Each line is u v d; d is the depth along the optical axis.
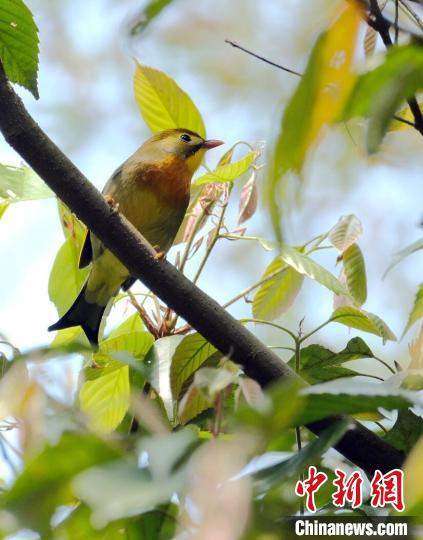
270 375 5.18
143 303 6.77
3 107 5.36
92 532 3.48
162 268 5.56
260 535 3.27
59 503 2.98
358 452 5.04
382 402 3.43
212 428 3.43
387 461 5.00
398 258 4.20
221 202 7.02
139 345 6.13
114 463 2.85
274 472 3.38
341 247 6.31
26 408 3.86
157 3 2.59
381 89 2.36
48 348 3.89
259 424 2.78
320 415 3.52
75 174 5.58
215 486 2.64
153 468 2.74
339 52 2.36
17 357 3.87
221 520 2.58
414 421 5.27
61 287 7.33
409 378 4.96
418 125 4.37
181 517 3.49
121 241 5.61
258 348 5.25
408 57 2.37
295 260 6.13
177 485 2.64
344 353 5.97
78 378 5.92
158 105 7.36
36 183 6.27
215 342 5.34
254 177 6.80
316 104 2.33
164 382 5.58
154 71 7.23
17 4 4.99
